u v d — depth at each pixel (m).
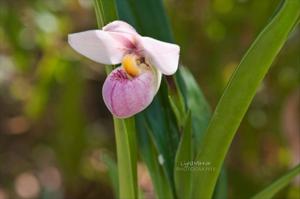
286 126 0.78
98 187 0.92
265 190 0.47
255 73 0.42
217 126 0.44
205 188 0.46
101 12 0.43
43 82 0.84
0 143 1.05
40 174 1.01
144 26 0.50
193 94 0.50
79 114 0.83
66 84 0.83
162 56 0.42
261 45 0.41
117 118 0.45
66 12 0.84
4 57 0.99
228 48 0.79
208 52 0.79
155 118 0.48
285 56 0.78
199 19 0.79
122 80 0.43
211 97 0.80
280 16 0.41
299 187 0.75
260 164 0.83
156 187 0.49
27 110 0.96
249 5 0.75
